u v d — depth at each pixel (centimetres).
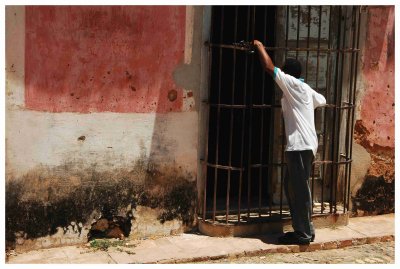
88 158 541
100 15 528
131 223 565
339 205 652
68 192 538
